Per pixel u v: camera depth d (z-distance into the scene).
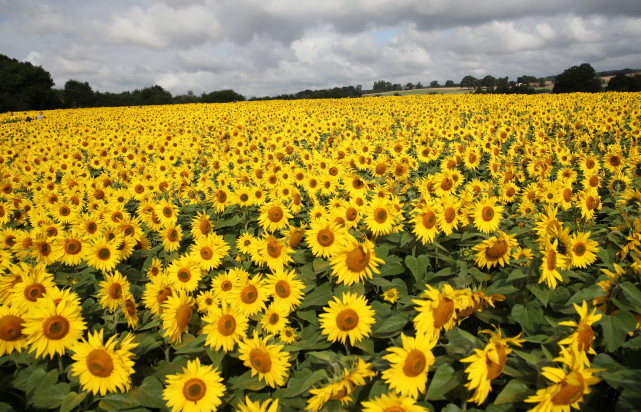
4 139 29.59
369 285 5.45
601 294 4.14
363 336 4.54
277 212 7.21
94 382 4.04
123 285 5.29
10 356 4.81
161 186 11.13
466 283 4.82
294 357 4.66
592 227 6.84
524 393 3.34
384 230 5.93
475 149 13.79
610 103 34.88
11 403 4.37
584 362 3.28
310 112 41.50
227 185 10.55
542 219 5.66
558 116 25.98
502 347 3.42
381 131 23.27
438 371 3.65
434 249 6.06
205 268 6.30
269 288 5.12
